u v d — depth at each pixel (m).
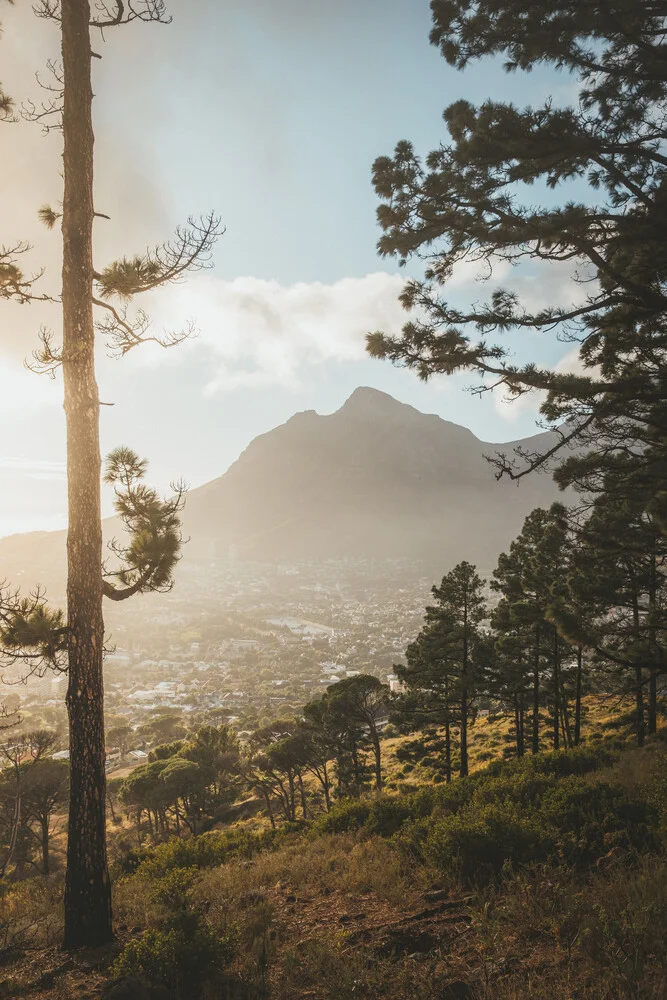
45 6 7.22
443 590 26.94
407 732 28.47
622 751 18.47
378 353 8.84
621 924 3.93
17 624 6.62
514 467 9.00
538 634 26.42
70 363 7.03
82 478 6.92
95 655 6.78
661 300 7.46
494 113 7.59
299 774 35.16
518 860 6.06
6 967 5.77
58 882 11.32
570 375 8.35
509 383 8.76
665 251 7.35
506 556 28.67
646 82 7.62
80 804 6.48
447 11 7.56
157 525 7.55
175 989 4.49
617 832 6.23
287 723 44.34
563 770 14.55
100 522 7.05
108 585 7.03
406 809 10.39
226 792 48.84
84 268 7.12
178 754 47.03
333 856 8.67
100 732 6.73
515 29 7.38
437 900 5.82
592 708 39.03
